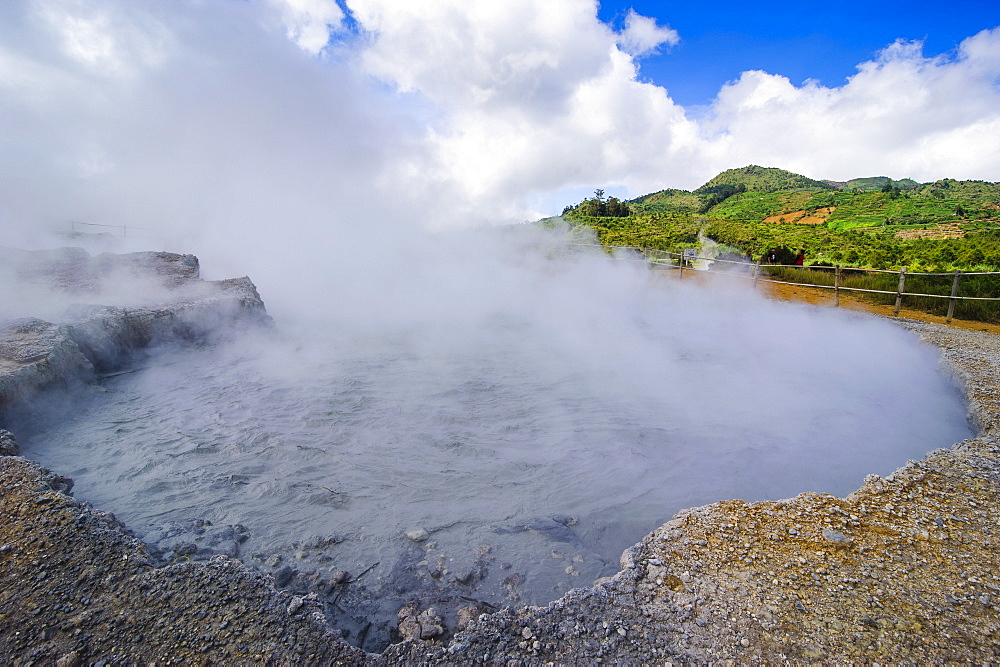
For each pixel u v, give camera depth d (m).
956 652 2.37
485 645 2.42
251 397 6.34
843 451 5.25
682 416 6.15
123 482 4.23
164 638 2.37
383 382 7.18
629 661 2.32
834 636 2.45
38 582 2.65
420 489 4.34
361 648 2.61
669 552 3.07
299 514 3.89
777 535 3.25
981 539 3.24
